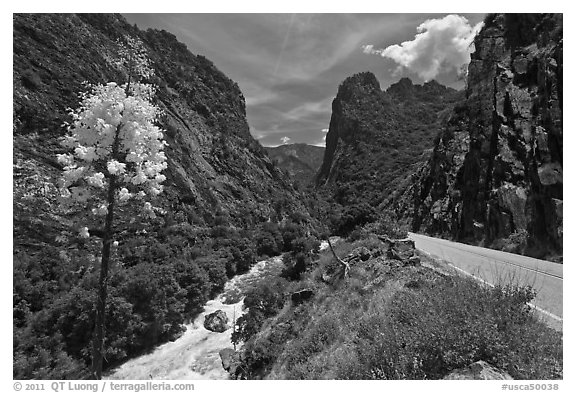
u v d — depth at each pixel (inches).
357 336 308.0
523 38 1215.6
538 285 369.1
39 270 784.9
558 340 201.5
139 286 863.1
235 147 2876.5
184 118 2466.8
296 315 517.3
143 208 201.6
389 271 440.5
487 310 218.4
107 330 761.0
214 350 794.2
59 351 665.6
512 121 1089.4
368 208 1067.9
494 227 984.9
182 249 1273.4
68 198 191.5
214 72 3838.6
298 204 2913.4
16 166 959.0
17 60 1261.1
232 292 1184.8
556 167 788.6
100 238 203.9
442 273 397.1
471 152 1254.9
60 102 1279.5
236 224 1953.7
